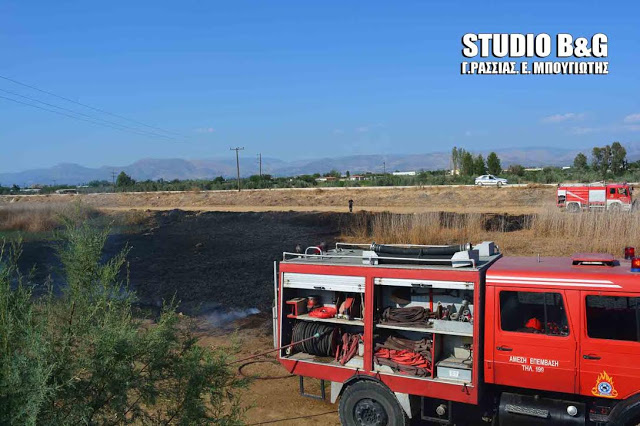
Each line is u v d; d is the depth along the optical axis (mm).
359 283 6496
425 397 6238
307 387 8305
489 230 22625
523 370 5660
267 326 11773
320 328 6895
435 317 6234
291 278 7051
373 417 6391
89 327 4336
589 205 31250
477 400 5773
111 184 92375
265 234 27484
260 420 7105
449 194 46656
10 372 3617
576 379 5430
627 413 5129
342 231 26266
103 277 4668
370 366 6375
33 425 3430
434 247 6605
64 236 4836
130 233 28922
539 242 19141
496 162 77438
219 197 58906
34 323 4258
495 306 5805
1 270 4301
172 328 4910
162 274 17922
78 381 4047
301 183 73500
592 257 6148
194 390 4648
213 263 19750
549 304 5652
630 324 5336
